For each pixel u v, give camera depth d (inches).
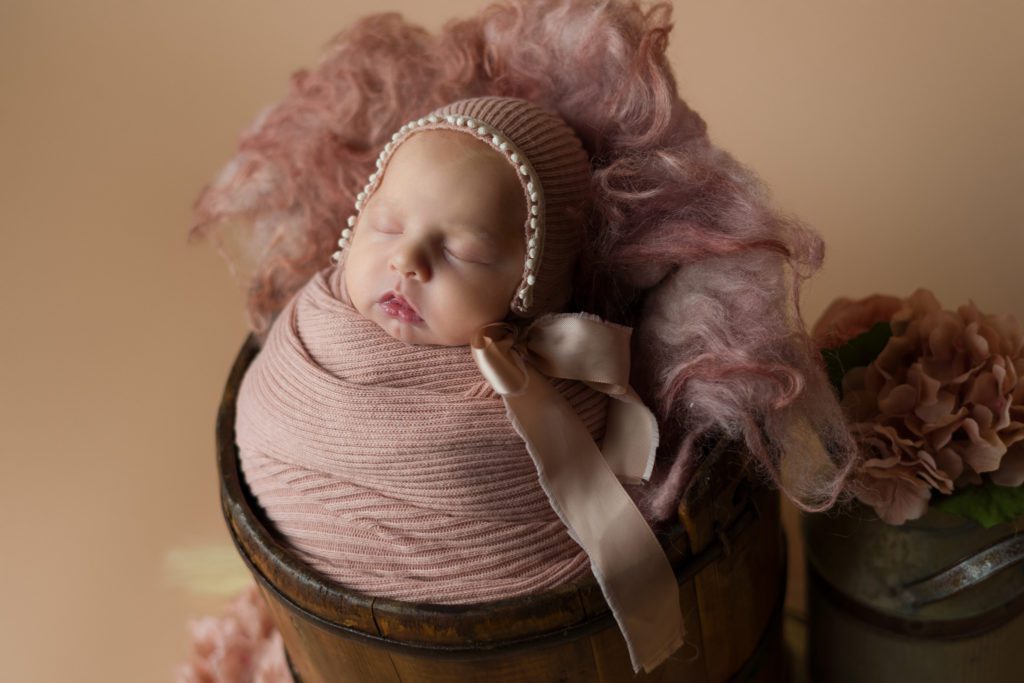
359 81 35.7
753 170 30.4
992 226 40.1
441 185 28.6
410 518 28.4
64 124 54.4
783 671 38.8
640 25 32.1
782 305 28.5
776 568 34.0
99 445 48.9
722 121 44.1
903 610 32.9
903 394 31.4
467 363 29.6
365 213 30.2
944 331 32.0
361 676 29.4
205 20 51.8
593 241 31.3
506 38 33.6
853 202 42.5
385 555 28.4
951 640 32.9
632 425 29.6
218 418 33.8
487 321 29.4
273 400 30.6
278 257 37.4
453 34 35.0
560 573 28.3
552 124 30.9
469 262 28.7
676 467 28.3
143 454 48.8
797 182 43.4
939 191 40.8
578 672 27.7
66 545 46.2
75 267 52.9
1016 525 31.6
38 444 48.9
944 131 40.1
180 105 53.0
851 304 36.4
